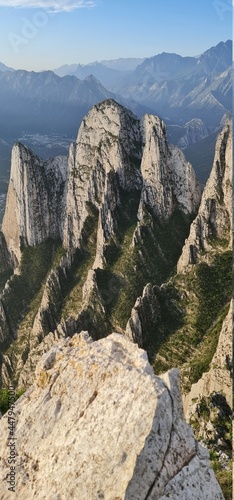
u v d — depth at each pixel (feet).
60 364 79.00
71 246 567.18
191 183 485.56
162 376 68.13
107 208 488.02
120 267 440.04
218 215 390.42
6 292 537.24
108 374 71.20
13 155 589.32
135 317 331.16
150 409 63.16
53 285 465.06
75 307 439.22
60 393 74.90
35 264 579.89
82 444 65.41
